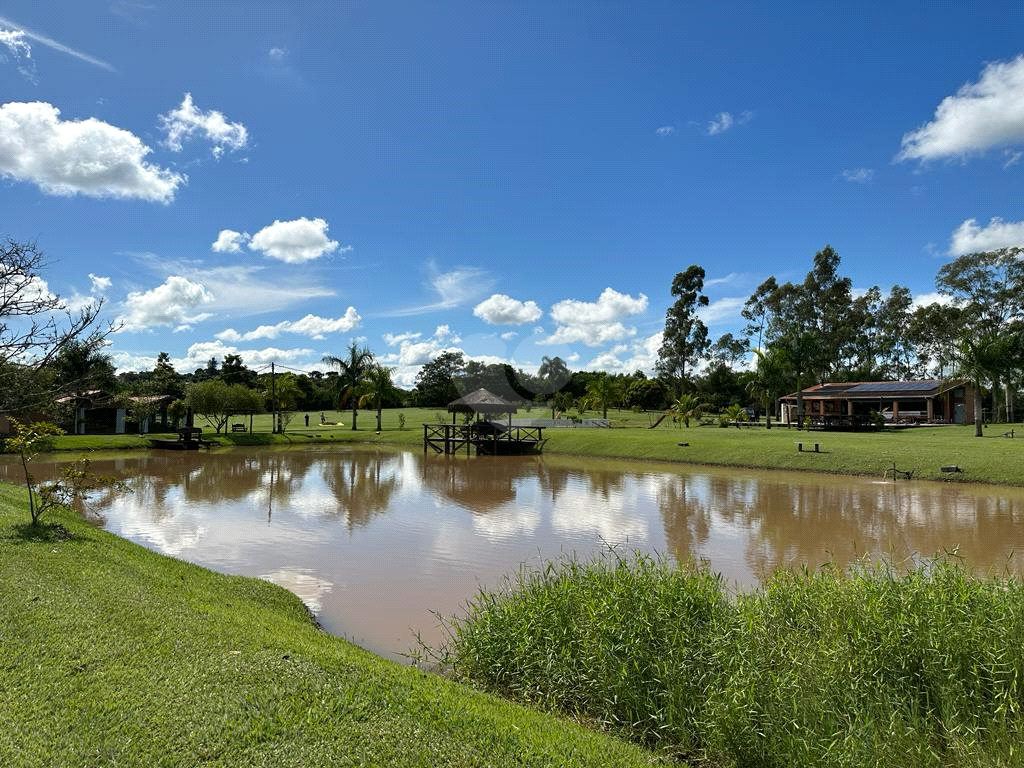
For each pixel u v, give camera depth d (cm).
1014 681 447
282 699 415
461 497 1902
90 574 706
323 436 4288
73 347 884
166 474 2453
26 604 570
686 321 6481
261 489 2067
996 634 505
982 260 5078
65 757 337
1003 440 2827
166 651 482
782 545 1223
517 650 566
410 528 1413
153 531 1357
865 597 576
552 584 691
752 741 422
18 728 362
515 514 1600
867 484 2023
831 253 6209
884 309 6512
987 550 1156
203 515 1562
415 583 966
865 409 5097
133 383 4169
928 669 479
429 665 646
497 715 436
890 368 6581
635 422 5312
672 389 6556
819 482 2103
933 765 395
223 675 445
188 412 4269
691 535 1324
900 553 1143
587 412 6288
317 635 641
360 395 5659
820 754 405
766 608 599
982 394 4675
